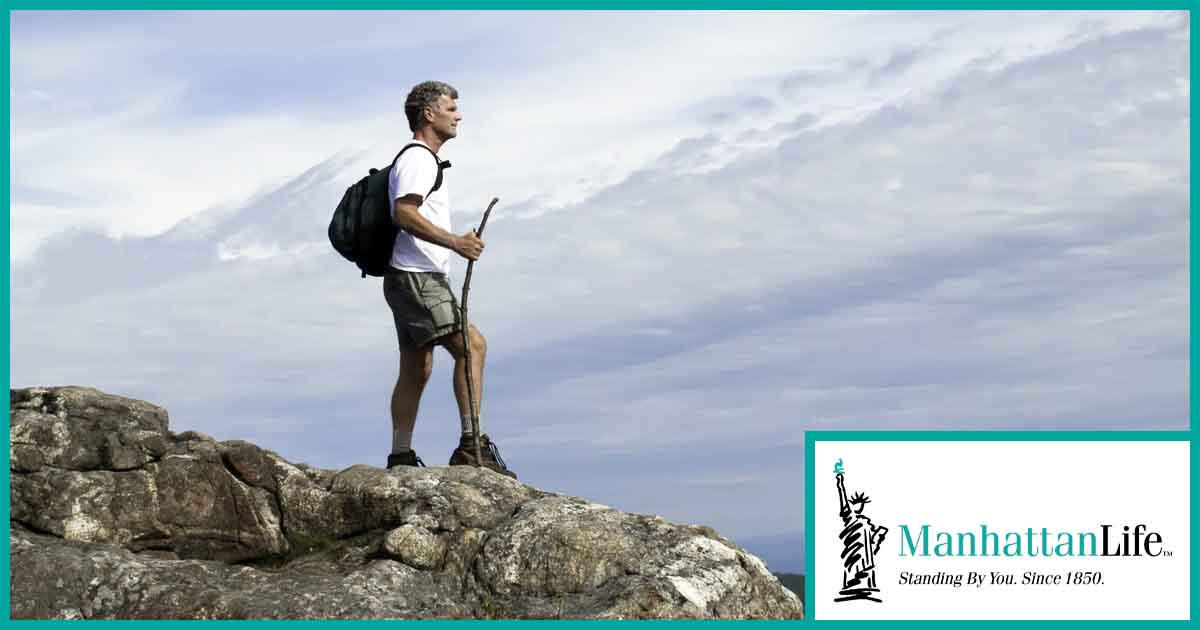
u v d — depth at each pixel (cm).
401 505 824
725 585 775
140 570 764
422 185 872
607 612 748
